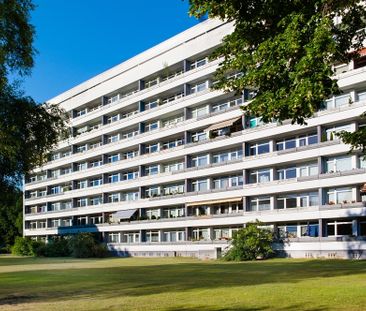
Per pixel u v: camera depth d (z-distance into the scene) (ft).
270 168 179.42
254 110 45.06
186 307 48.65
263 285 68.74
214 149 200.03
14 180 69.97
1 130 63.36
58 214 292.40
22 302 57.62
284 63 42.09
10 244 340.39
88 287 73.72
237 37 49.90
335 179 154.51
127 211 241.35
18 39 62.23
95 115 273.95
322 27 39.83
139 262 161.99
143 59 245.45
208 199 198.70
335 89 40.11
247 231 160.35
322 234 156.66
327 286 63.93
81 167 288.92
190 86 219.20
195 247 199.93
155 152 227.61
